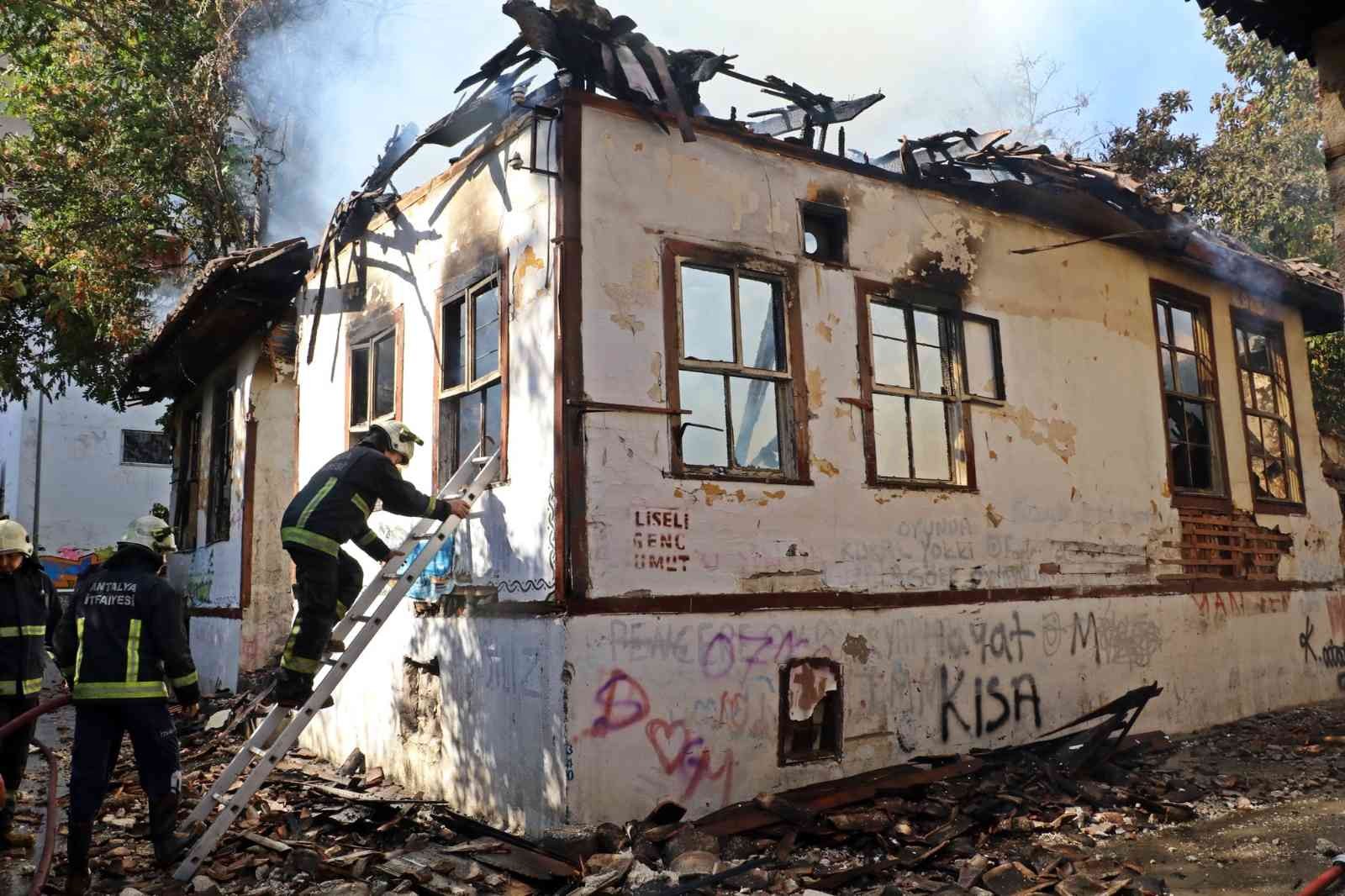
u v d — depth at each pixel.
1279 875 5.19
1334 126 5.04
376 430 6.14
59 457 23.19
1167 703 8.83
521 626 5.88
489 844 5.41
